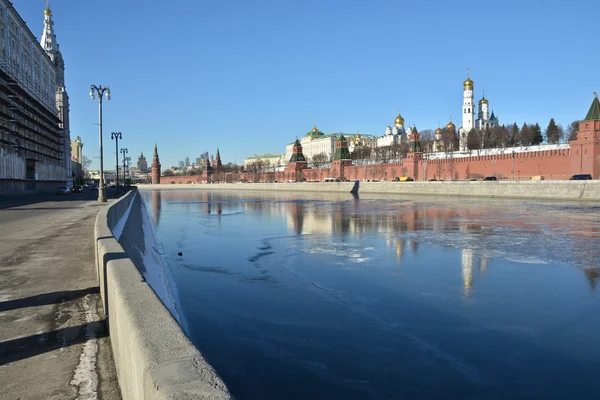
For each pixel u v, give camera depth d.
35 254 11.40
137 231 22.12
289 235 29.16
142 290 4.26
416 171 101.75
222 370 9.00
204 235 29.98
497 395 7.98
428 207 50.56
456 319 11.86
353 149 184.88
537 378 8.59
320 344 10.32
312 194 98.12
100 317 6.25
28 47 70.75
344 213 44.81
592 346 10.02
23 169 62.69
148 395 2.40
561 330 10.98
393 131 191.38
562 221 33.66
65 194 65.19
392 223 34.66
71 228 17.70
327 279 16.52
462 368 9.03
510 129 161.25
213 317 12.26
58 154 92.88
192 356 2.68
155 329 3.13
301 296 14.26
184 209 55.72
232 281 16.41
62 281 8.38
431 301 13.47
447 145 137.62
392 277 16.59
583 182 55.47
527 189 61.94
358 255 21.22
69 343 5.29
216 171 192.75
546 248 22.12
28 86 69.31
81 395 4.00
